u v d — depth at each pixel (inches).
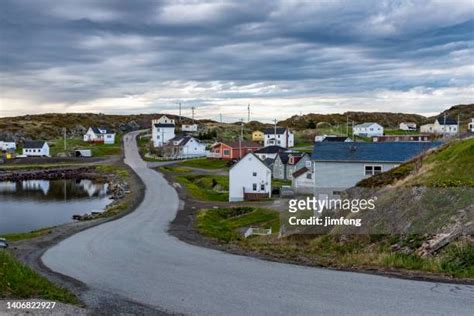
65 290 527.2
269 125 7613.2
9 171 3838.6
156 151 4751.5
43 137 6550.2
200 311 442.0
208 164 3791.8
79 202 2456.9
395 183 903.1
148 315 436.1
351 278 522.0
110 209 1881.2
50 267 738.8
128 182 2888.8
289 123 7760.8
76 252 912.3
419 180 800.9
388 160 1457.9
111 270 684.1
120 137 6456.7
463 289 453.4
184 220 1513.3
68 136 6806.1
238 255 756.6
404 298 437.4
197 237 1101.1
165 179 2933.1
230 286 527.8
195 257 763.4
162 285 557.0
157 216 1617.9
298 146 4847.4
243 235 1249.4
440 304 415.5
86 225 1441.9
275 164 3004.4
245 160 2196.1
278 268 611.8
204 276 591.5
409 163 1026.1
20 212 2150.6
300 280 531.5
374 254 620.1
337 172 1519.4
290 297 467.2
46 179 3523.6
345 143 1578.5
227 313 431.5
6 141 5659.5
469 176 737.0
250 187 2193.7
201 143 4736.7
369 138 4972.9
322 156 1533.0
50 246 1050.7
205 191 2416.3
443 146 1006.4
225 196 2260.1
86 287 566.3
